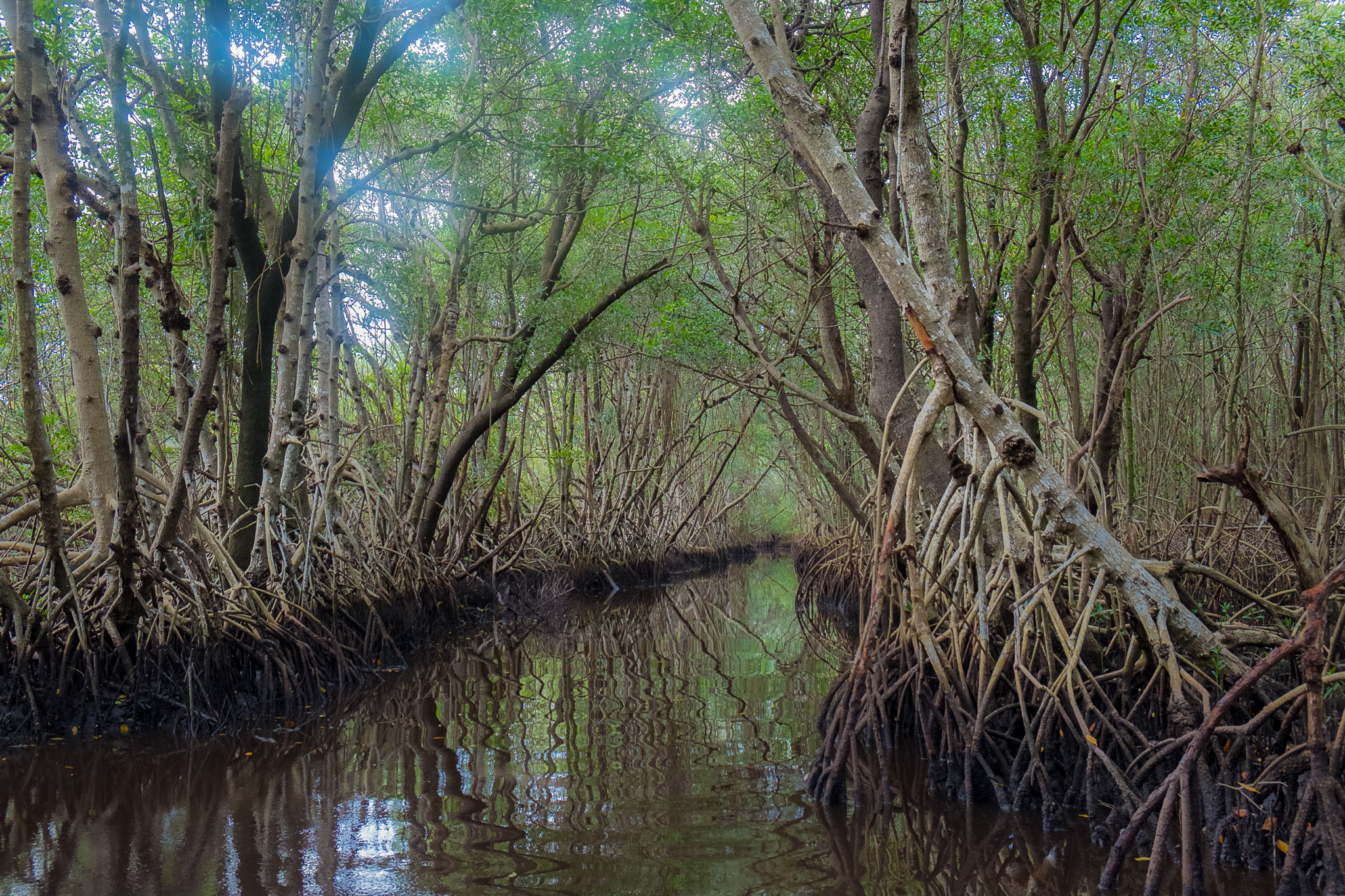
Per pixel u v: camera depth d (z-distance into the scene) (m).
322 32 9.77
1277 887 3.91
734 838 4.69
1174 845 4.45
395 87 13.45
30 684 7.30
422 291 14.90
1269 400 13.84
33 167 7.54
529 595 18.84
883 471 6.77
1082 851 4.48
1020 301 8.23
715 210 13.62
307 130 9.94
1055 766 5.43
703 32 10.27
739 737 6.90
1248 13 8.27
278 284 10.22
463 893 4.01
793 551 34.03
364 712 8.40
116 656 7.72
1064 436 7.28
